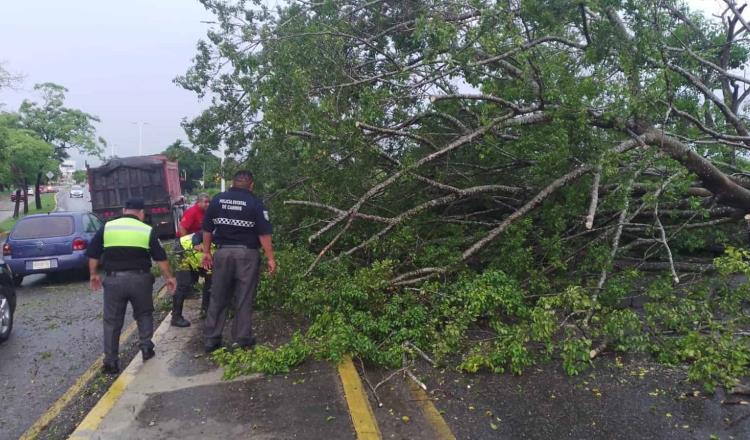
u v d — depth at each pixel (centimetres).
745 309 542
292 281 610
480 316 564
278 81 673
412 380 452
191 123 918
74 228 1061
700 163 604
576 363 456
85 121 3534
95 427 376
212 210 522
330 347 471
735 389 403
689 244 693
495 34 580
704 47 805
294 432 363
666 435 350
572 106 559
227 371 456
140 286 508
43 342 638
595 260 582
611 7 564
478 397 414
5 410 452
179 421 383
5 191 6569
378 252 632
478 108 678
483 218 735
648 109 585
